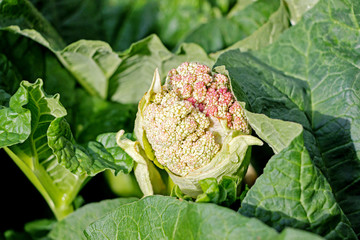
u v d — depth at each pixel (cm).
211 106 53
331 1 62
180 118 52
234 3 76
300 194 50
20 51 67
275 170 50
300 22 63
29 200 68
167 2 78
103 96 70
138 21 78
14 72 66
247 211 50
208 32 71
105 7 79
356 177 57
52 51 65
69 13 77
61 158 56
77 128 67
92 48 64
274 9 70
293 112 59
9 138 55
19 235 66
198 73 54
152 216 52
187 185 55
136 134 56
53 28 73
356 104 59
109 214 55
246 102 56
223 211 47
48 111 56
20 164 60
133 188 66
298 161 50
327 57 61
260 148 62
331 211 50
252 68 61
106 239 54
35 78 68
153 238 52
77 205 65
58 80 68
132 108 69
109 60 65
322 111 60
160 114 52
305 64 62
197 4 77
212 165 53
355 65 60
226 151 53
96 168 57
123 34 78
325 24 62
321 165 57
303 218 50
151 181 57
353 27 61
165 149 53
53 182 61
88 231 55
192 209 49
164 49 63
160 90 54
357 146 58
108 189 66
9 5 64
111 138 60
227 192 54
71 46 63
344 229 51
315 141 59
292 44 63
